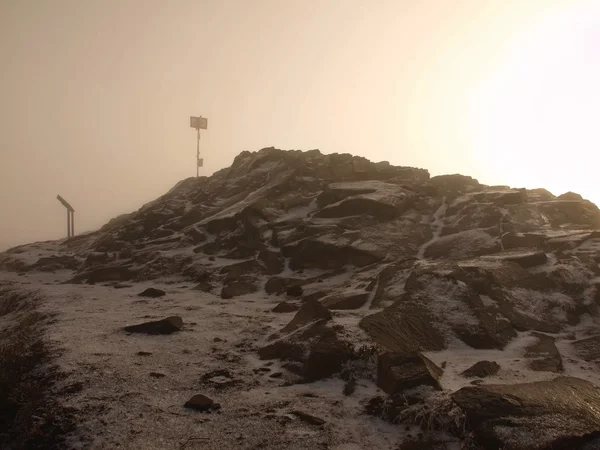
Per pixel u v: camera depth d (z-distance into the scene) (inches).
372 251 476.7
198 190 823.1
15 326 384.2
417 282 335.3
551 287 349.1
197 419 210.5
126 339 306.0
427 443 192.5
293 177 678.5
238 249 545.6
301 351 270.7
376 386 234.4
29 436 203.6
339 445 192.2
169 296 446.6
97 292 476.4
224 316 363.6
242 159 888.3
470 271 338.6
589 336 305.3
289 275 487.5
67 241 848.3
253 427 204.2
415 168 705.6
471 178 684.7
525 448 174.4
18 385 245.0
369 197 554.9
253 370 265.1
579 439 176.4
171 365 267.1
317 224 540.1
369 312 320.2
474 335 291.0
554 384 215.0
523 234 451.2
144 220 737.6
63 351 276.7
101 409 215.3
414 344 278.8
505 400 195.0
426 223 554.6
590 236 425.1
